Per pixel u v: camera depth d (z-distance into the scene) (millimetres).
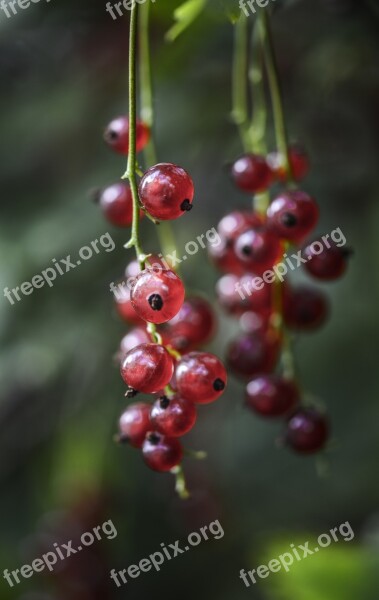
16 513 455
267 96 408
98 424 431
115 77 421
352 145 410
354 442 420
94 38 424
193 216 413
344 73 397
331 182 409
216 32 382
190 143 410
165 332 312
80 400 431
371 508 424
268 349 318
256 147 330
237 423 460
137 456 448
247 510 450
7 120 423
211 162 417
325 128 410
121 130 309
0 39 418
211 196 416
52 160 417
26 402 448
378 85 399
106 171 409
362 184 406
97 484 444
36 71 429
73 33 424
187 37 350
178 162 409
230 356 321
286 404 312
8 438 453
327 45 395
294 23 396
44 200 410
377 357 410
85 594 449
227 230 315
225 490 472
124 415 293
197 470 489
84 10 417
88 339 406
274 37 400
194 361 277
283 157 304
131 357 271
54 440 448
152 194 266
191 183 269
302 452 314
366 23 385
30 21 412
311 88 406
